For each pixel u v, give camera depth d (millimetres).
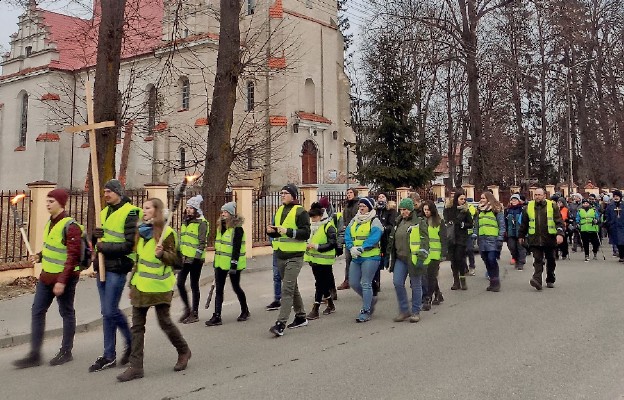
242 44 21578
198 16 30250
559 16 29000
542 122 37562
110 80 12820
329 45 35281
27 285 10766
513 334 6953
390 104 22797
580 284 10977
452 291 10594
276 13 31312
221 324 8070
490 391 4852
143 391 5062
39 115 36562
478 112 28656
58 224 6105
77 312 8641
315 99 33969
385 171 22359
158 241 5461
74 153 36781
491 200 10516
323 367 5711
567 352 6055
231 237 8117
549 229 10320
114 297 5816
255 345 6762
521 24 33312
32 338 6055
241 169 26047
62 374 5691
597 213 16094
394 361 5875
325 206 9734
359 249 7895
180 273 8320
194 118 30734
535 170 40562
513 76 33875
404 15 28906
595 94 38688
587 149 38219
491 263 10422
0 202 11414
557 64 35406
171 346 6840
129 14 18906
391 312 8766
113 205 5887
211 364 5941
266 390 5004
